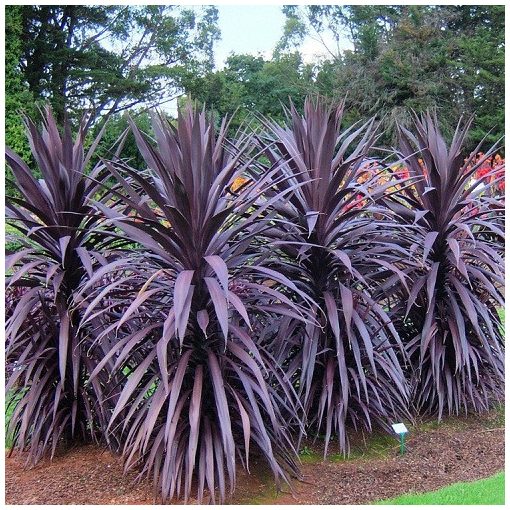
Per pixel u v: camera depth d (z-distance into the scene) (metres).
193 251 2.68
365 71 19.53
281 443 2.94
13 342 2.96
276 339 3.24
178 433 2.73
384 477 2.99
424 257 3.34
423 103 18.14
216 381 2.57
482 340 3.59
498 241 4.22
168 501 2.63
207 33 21.06
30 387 3.15
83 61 17.47
